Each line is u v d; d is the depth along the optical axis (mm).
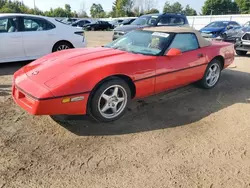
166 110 4184
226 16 33688
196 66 4691
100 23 34094
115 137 3279
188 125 3680
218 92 5203
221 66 5512
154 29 4758
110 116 3619
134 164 2748
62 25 7641
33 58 7105
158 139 3264
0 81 5637
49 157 2822
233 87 5582
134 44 4473
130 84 3750
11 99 4500
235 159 2895
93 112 3424
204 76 5070
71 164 2715
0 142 3078
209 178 2561
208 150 3055
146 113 4031
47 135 3277
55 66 3488
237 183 2502
